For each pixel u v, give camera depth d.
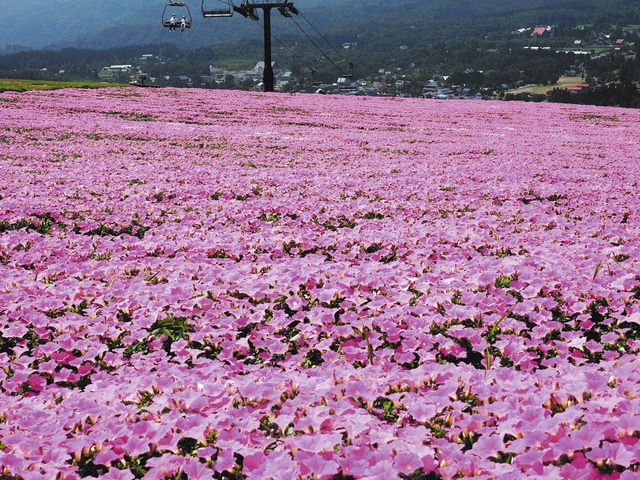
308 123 32.12
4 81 52.09
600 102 136.12
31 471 3.50
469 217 11.50
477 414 3.98
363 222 10.86
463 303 6.52
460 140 27.11
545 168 18.75
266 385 4.43
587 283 6.88
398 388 4.58
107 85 51.41
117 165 17.70
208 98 42.28
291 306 6.46
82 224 10.64
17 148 20.39
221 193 13.71
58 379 5.06
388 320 5.89
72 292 6.81
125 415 4.18
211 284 7.04
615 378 4.45
